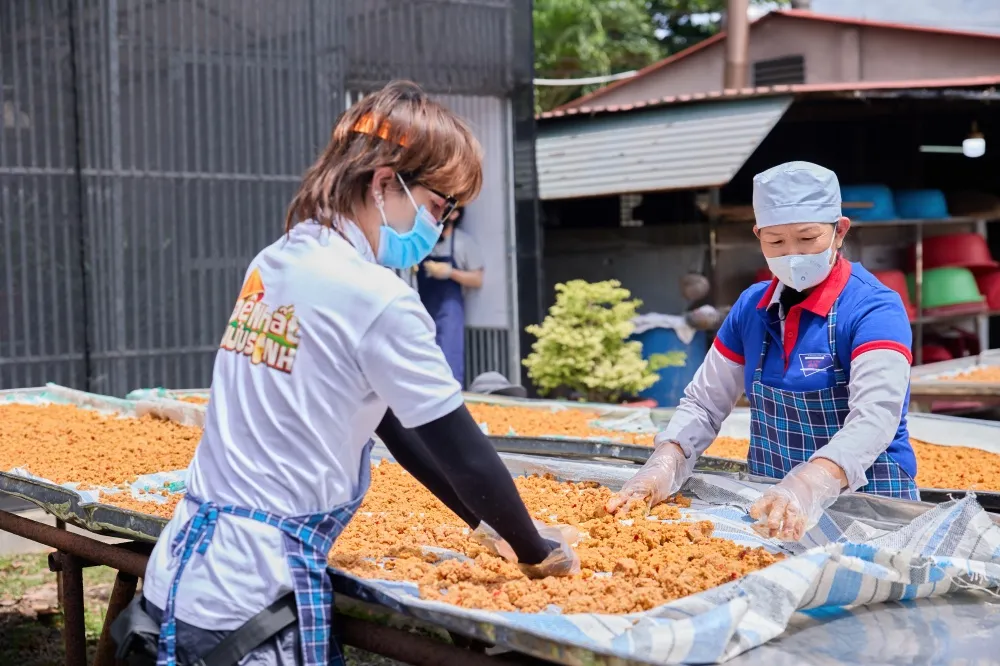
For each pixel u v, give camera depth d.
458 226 8.05
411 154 1.79
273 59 6.79
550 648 1.58
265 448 1.73
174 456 3.51
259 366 1.75
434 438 1.74
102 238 6.27
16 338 6.04
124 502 2.76
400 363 1.70
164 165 6.45
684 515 2.51
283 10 6.80
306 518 1.73
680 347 8.69
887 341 2.35
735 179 10.71
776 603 1.73
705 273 8.75
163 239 6.48
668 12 19.83
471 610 1.71
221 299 6.71
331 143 1.88
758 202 2.45
